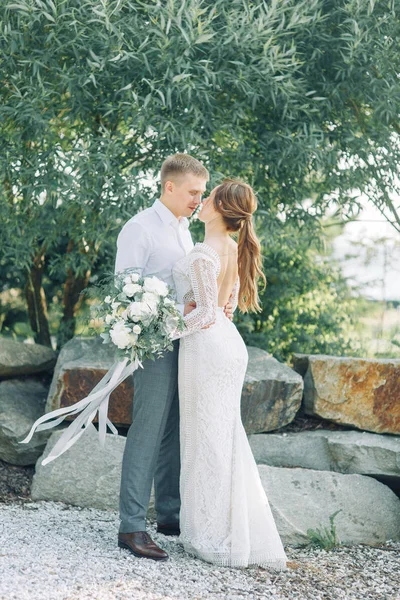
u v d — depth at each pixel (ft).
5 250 19.51
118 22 15.47
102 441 11.54
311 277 20.75
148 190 16.96
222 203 11.62
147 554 11.02
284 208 18.66
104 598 9.14
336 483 14.20
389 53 16.15
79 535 12.14
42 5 14.83
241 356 11.66
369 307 22.33
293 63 15.46
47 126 16.15
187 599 9.52
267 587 10.49
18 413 16.71
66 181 16.10
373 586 11.07
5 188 17.78
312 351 20.51
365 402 15.84
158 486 12.63
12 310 27.14
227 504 11.33
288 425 16.46
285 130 17.04
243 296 12.10
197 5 14.58
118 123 17.69
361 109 18.03
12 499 14.84
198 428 11.37
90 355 16.88
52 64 16.11
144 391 11.51
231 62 15.61
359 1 15.49
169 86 15.39
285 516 13.30
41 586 9.33
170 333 10.66
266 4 15.96
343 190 18.20
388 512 14.01
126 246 11.66
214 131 16.81
